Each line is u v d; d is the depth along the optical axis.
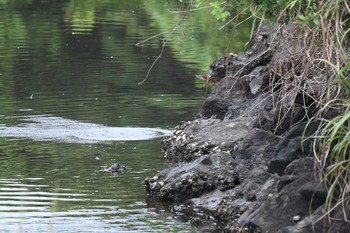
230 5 13.20
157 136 17.14
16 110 19.00
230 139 15.48
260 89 16.36
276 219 11.31
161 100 20.33
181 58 25.75
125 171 14.78
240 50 26.92
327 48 11.49
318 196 11.11
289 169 11.86
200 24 30.50
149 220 12.45
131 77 22.94
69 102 19.84
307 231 10.84
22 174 14.52
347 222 10.68
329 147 10.85
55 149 16.08
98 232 11.88
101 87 21.53
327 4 11.70
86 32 29.70
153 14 32.94
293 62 12.70
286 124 13.61
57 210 12.75
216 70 23.14
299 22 11.99
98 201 13.22
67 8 35.00
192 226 12.26
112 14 33.56
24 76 22.73
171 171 13.74
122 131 17.42
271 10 12.73
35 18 32.56
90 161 15.36
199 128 16.44
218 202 12.86
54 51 26.30
